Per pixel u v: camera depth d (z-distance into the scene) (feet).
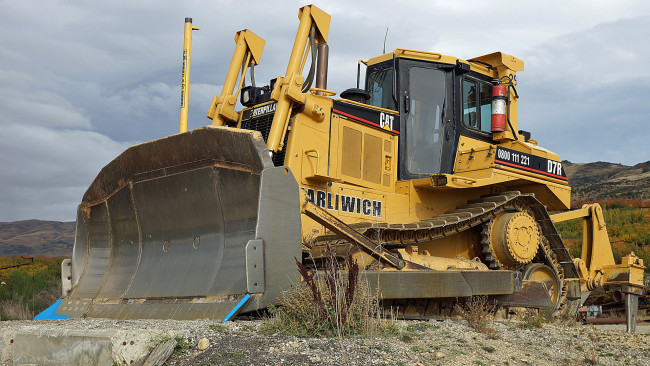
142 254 25.03
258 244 19.20
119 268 25.50
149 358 14.75
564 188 36.17
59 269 57.62
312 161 27.02
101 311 24.03
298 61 27.89
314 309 18.12
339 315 17.80
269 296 19.22
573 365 18.56
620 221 90.63
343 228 23.32
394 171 30.55
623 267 37.04
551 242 35.32
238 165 21.15
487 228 32.27
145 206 24.94
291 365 14.57
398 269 24.90
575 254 66.13
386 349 16.46
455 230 30.48
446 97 32.35
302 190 22.26
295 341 16.44
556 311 34.91
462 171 32.30
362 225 26.53
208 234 22.66
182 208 23.53
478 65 34.17
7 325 21.80
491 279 27.78
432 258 27.48
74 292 26.27
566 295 36.06
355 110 29.09
